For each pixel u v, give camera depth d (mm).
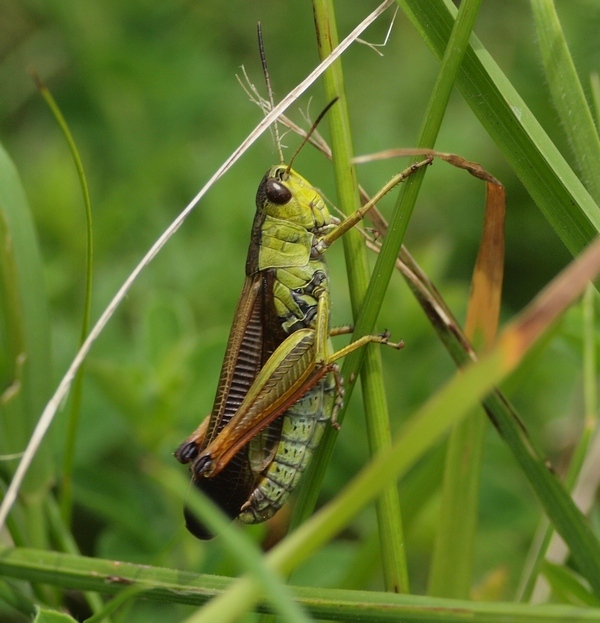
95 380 157
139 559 155
